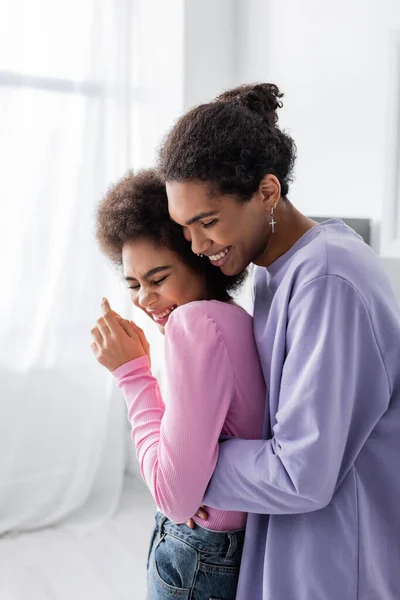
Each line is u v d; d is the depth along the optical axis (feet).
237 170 2.80
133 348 3.47
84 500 9.58
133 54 9.66
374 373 2.83
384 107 7.62
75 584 7.87
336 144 8.37
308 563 2.94
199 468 2.89
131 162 9.66
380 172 7.72
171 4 9.67
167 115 9.91
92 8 9.17
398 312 3.01
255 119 2.93
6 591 7.70
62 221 9.21
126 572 8.14
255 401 3.13
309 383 2.69
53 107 9.06
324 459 2.67
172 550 3.32
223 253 3.09
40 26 8.92
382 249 7.29
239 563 3.24
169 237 3.40
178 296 3.52
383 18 7.58
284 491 2.72
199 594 3.25
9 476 9.24
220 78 10.09
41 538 9.03
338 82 8.27
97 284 9.46
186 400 2.92
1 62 8.75
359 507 2.94
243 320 3.25
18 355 9.17
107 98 9.40
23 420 9.23
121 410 9.86
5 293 9.06
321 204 8.69
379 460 2.99
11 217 8.98
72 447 9.53
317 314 2.74
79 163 9.23
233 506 2.92
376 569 3.00
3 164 8.87
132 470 10.76
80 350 9.48
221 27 9.98
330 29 8.34
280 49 9.22
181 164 2.83
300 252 2.95
